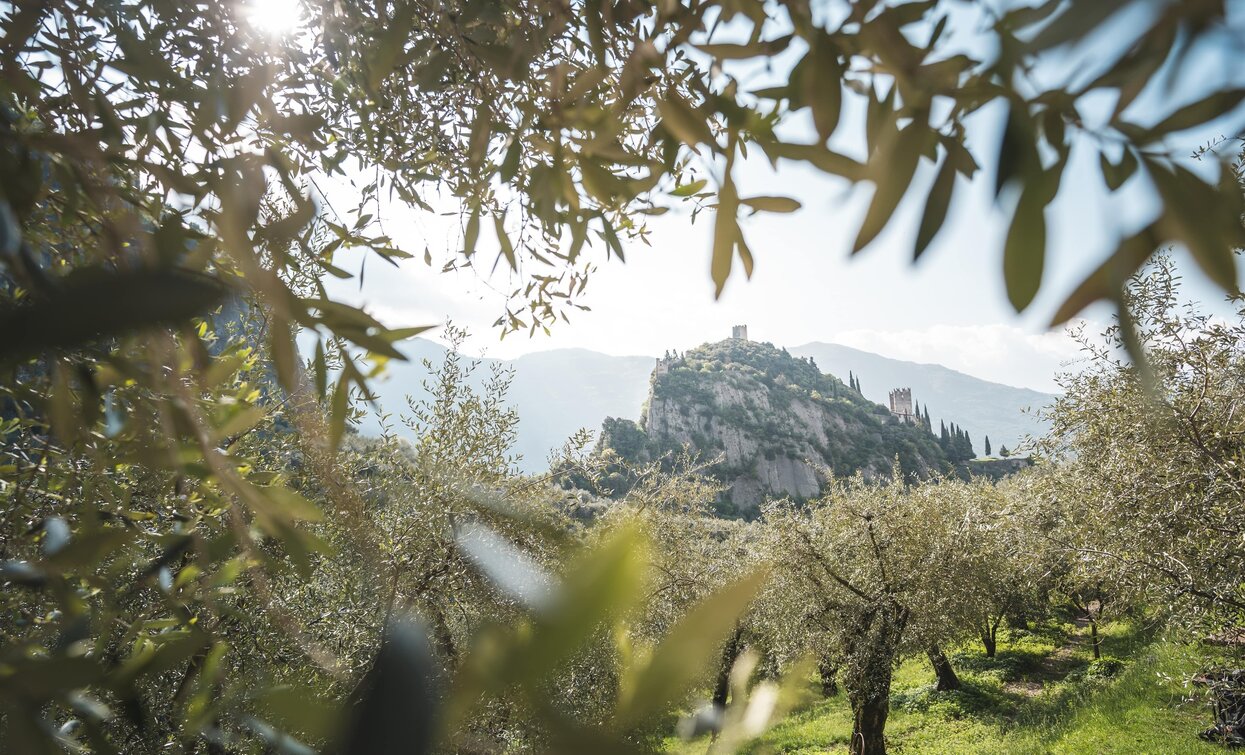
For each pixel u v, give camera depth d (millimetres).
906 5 389
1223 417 7918
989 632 26625
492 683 167
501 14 938
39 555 889
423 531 5254
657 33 668
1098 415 9156
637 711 179
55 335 171
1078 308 285
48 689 354
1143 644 21812
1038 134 309
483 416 8117
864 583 16453
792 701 246
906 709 21172
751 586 186
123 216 664
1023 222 304
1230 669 9188
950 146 383
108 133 874
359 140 1979
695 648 183
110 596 649
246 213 605
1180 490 8375
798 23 461
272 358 563
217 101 812
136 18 1083
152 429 710
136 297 180
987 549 15789
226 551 609
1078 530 9859
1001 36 319
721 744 224
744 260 584
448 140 1981
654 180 828
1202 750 11430
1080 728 14492
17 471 994
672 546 12695
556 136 849
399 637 193
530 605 164
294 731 198
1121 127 282
